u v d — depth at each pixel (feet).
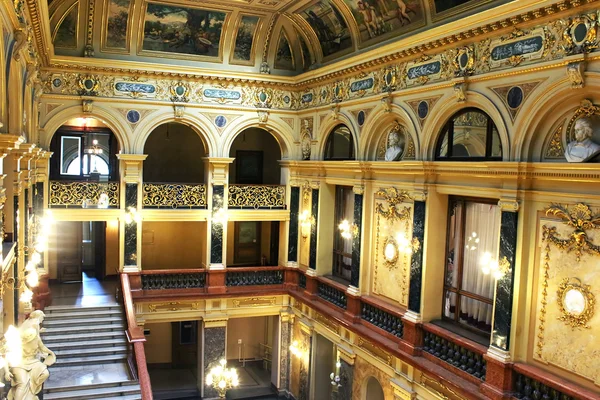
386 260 45.03
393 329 43.32
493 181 34.40
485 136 35.42
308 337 56.18
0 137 20.81
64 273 65.16
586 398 27.73
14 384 27.32
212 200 58.59
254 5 52.65
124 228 55.93
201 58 56.95
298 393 58.44
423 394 39.09
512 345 32.40
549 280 31.07
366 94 47.24
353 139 49.32
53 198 53.78
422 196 39.99
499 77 33.42
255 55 58.29
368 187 47.29
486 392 33.06
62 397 41.32
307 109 57.77
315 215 55.77
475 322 37.35
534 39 30.94
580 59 27.86
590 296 28.60
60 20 50.60
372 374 45.55
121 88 54.60
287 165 60.90
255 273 60.64
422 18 40.06
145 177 69.72
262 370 69.51
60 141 67.26
